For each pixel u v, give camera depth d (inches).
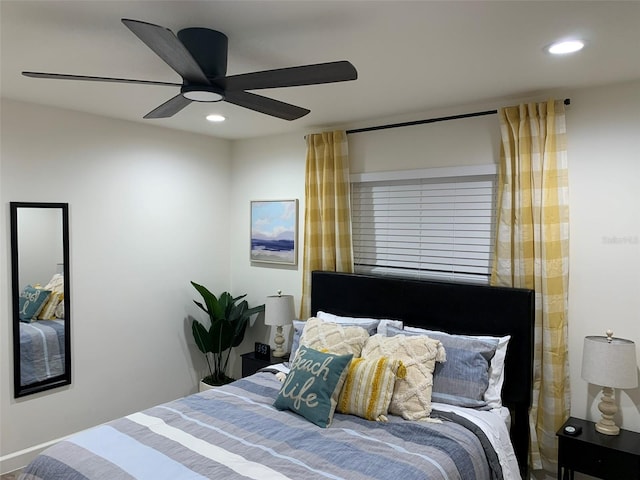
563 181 109.1
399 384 100.4
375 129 141.9
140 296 152.2
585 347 100.7
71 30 76.8
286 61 90.6
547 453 109.8
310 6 67.7
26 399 126.1
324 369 99.6
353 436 88.7
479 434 90.4
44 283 128.4
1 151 119.3
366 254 147.9
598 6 67.3
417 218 136.6
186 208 165.5
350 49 84.7
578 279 110.0
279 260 167.2
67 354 133.4
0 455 121.4
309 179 152.6
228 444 84.0
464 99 118.0
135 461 77.3
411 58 89.0
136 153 149.2
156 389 157.9
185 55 62.4
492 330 114.4
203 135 170.2
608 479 94.5
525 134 112.6
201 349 164.1
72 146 133.1
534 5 67.1
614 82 103.7
